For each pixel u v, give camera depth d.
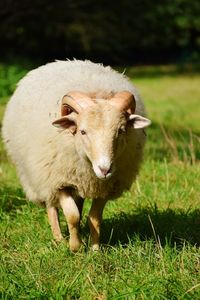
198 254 6.93
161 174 11.49
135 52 50.22
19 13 23.97
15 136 8.09
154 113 24.64
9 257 7.12
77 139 6.88
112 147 6.53
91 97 7.10
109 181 7.41
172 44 50.75
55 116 7.34
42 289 6.21
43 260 7.03
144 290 6.06
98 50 44.69
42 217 8.97
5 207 9.57
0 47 42.50
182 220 8.68
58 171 7.34
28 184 8.19
